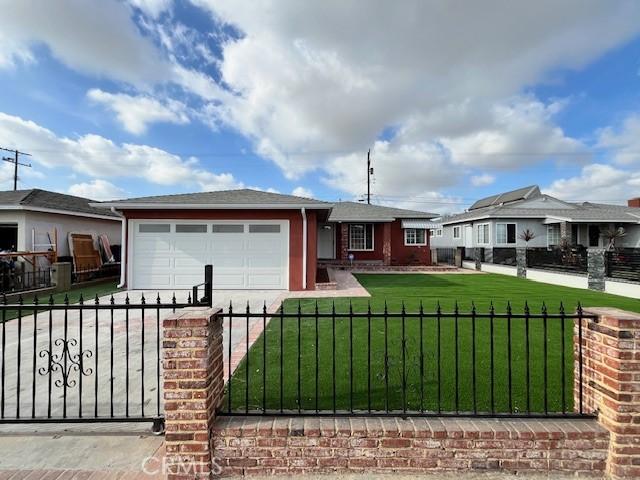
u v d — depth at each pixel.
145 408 3.52
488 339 5.50
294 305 8.85
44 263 13.11
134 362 4.81
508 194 35.34
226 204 11.27
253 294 10.72
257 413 2.84
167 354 2.62
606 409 2.63
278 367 4.40
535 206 24.55
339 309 8.10
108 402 3.66
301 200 12.02
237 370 4.34
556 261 13.74
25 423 2.96
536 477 2.55
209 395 2.67
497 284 13.30
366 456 2.63
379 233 21.69
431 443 2.61
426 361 4.51
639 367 2.52
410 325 6.46
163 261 11.62
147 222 11.61
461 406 3.24
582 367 2.93
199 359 2.62
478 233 24.36
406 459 2.62
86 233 15.73
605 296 10.33
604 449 2.59
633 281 10.34
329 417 2.80
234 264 11.63
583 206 28.23
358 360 4.58
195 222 11.64
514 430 2.60
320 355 4.82
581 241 22.14
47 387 4.00
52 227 13.91
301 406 3.28
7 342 5.73
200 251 11.62
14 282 10.32
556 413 2.80
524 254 15.51
